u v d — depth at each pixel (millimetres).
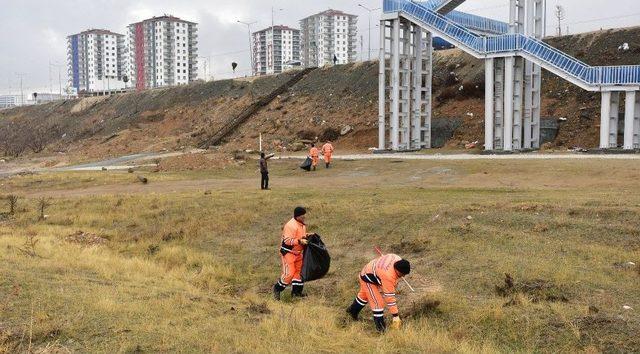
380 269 8469
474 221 14273
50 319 7254
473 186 23047
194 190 26188
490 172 26453
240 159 40594
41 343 6578
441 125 47500
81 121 97688
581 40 50062
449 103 51031
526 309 8508
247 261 14266
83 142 79500
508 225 13617
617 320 7777
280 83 73812
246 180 30812
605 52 46844
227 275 12961
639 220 12672
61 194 29125
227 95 77688
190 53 163375
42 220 21156
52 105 114812
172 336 6984
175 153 55312
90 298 8336
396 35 41781
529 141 38844
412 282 10789
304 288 11484
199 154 42562
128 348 6480
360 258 13258
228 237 16719
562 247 11633
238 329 7660
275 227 17219
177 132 72438
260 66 170375
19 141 93000
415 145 44438
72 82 191250
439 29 39500
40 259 12172
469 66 54188
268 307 9469
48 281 9359
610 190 18938
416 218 15422
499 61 38875
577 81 33281
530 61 37906
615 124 33469
